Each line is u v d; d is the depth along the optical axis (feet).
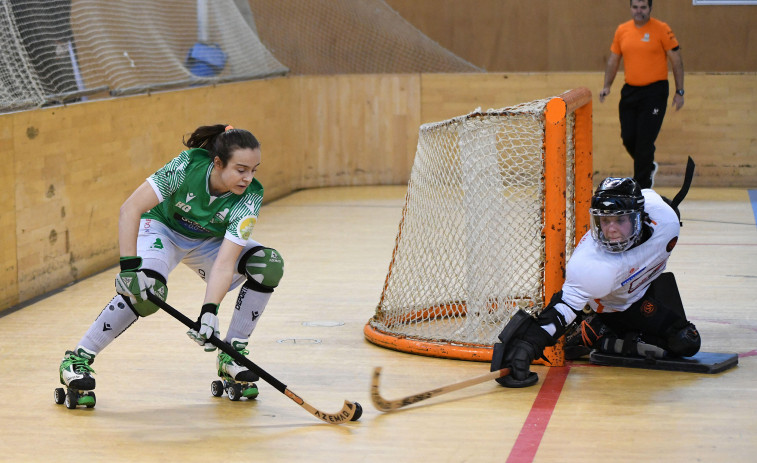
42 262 45.55
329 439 25.67
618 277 30.27
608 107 79.97
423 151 38.34
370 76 80.79
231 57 71.46
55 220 46.65
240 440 25.71
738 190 77.92
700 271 47.98
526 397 29.17
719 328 37.35
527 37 94.43
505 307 34.83
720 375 31.24
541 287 33.27
